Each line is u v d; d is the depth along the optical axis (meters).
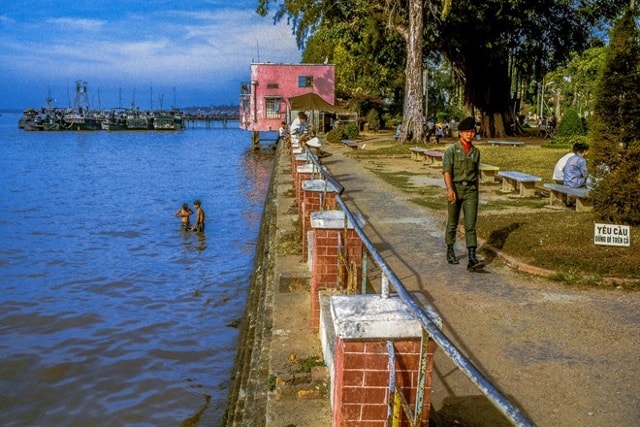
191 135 93.25
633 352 5.38
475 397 4.57
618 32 9.47
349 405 3.29
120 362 8.71
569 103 62.88
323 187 8.81
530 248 8.52
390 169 20.69
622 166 9.52
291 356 5.32
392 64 40.44
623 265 7.59
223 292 12.24
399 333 3.22
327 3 34.88
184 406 7.39
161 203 24.47
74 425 7.00
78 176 34.78
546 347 5.50
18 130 107.06
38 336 9.75
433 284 7.42
